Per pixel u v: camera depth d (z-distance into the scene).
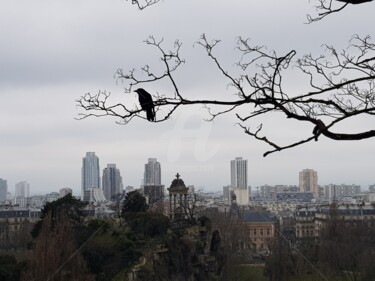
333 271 137.88
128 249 130.75
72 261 100.38
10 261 104.00
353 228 169.75
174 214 168.50
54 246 98.50
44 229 105.19
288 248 152.88
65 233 105.25
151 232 146.12
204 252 155.12
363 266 138.75
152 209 172.12
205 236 163.50
